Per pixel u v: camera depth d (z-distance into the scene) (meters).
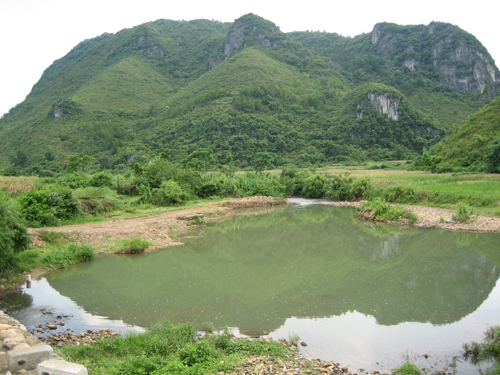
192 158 62.19
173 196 39.84
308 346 10.31
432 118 154.25
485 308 13.16
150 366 7.84
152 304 13.67
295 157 126.00
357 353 9.91
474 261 19.39
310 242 24.80
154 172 45.91
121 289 15.34
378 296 14.45
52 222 25.22
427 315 12.59
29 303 13.72
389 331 11.34
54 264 18.22
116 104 180.25
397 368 8.94
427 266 18.67
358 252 21.86
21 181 35.00
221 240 25.56
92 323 12.00
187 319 12.32
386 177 54.94
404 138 140.62
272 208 43.94
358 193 48.50
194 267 18.75
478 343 10.20
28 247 18.03
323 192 54.44
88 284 15.92
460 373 8.81
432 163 63.84
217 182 49.69
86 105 165.88
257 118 141.50
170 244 23.66
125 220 29.42
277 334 11.15
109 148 134.75
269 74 189.12
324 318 12.38
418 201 39.38
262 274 17.53
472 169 54.38
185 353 8.48
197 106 162.62
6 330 8.51
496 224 27.83
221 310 13.11
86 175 47.47
